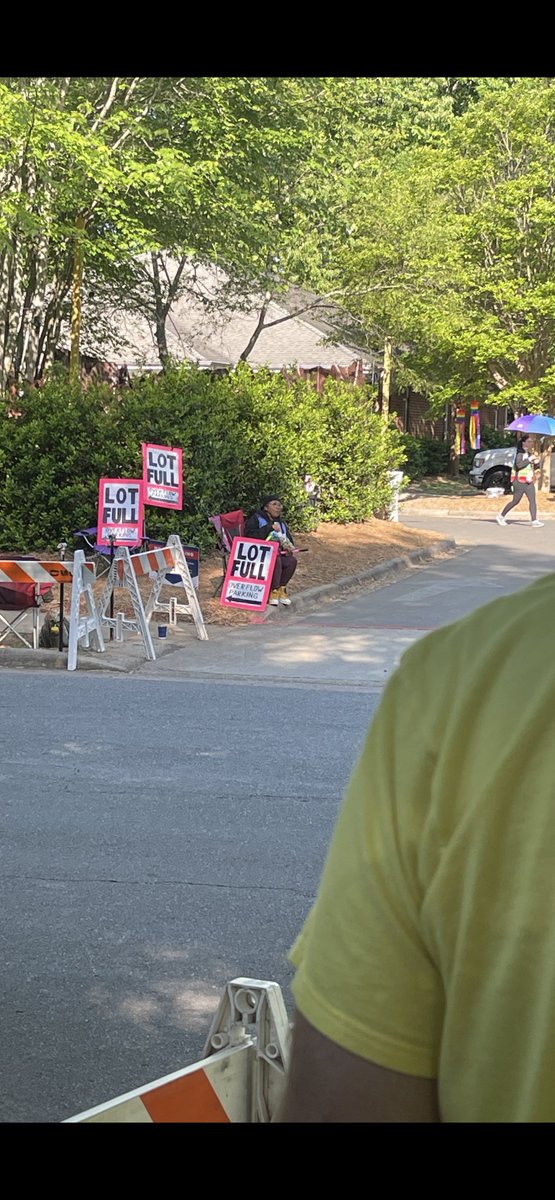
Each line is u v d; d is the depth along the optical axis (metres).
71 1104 3.82
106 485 14.45
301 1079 0.94
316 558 19.03
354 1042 0.91
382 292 30.28
